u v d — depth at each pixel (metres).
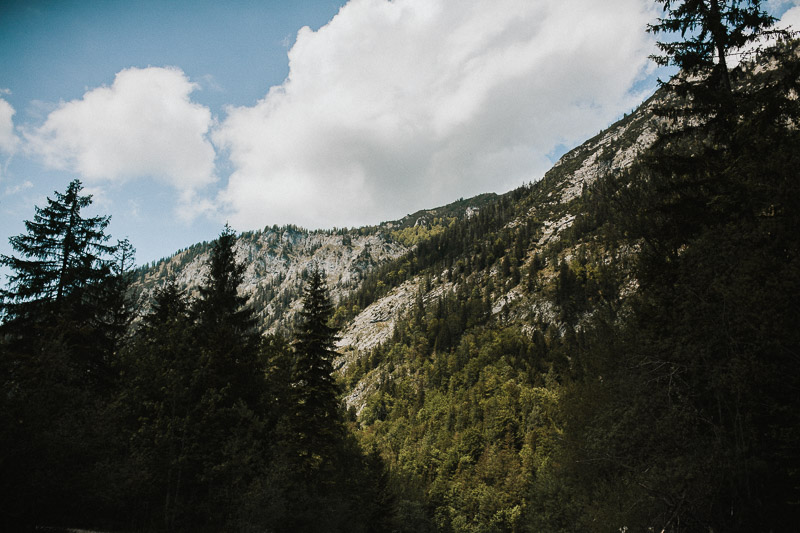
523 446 61.06
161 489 19.16
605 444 12.78
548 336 102.69
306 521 20.55
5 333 19.31
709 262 10.84
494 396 81.44
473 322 129.25
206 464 18.30
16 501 10.66
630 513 12.71
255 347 23.69
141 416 18.95
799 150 10.06
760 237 9.79
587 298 102.31
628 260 16.36
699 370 10.89
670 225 14.09
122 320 25.67
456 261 192.12
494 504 53.06
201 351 20.83
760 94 11.73
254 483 17.62
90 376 20.88
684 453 10.90
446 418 86.12
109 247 22.31
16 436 10.75
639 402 11.68
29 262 19.98
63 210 21.36
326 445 24.42
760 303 9.26
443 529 56.03
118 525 17.95
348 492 32.88
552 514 26.06
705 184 13.11
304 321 26.16
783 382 9.27
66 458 11.52
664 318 12.66
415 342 136.38
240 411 19.03
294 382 24.81
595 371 17.72
